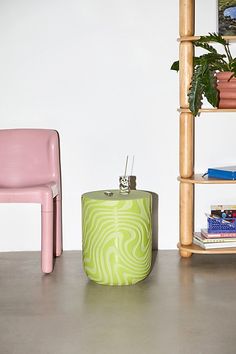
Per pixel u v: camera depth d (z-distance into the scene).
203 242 4.06
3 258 4.21
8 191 3.79
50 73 4.27
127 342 3.04
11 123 4.30
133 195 3.78
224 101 3.94
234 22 4.19
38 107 4.29
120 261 3.63
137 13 4.23
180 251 4.20
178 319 3.25
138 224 3.65
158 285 3.68
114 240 3.62
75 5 4.23
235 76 3.89
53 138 4.17
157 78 4.27
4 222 4.36
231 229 4.06
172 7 4.23
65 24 4.23
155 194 4.35
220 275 3.84
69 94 4.28
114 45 4.25
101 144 4.31
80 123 4.30
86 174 4.34
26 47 4.25
